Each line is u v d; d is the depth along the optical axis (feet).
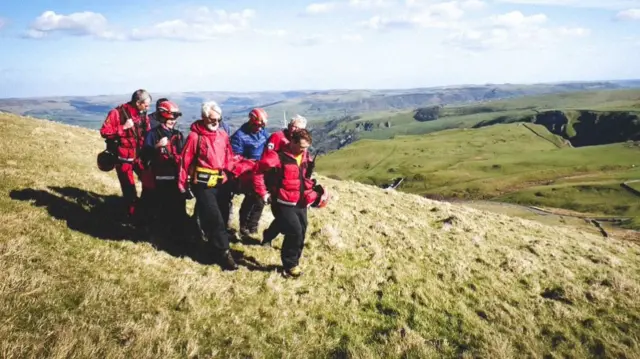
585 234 82.79
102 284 21.36
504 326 27.71
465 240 46.68
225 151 25.12
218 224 25.76
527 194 511.40
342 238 38.63
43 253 22.52
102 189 38.40
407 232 45.60
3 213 25.61
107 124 27.43
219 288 24.63
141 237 28.91
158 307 21.24
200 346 19.40
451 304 29.37
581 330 29.12
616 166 634.02
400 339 23.63
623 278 40.16
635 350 27.73
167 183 26.30
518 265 39.83
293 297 26.04
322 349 21.79
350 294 28.22
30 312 17.74
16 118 86.79
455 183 631.56
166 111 25.38
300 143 24.29
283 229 26.35
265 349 20.65
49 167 41.96
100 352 16.94
